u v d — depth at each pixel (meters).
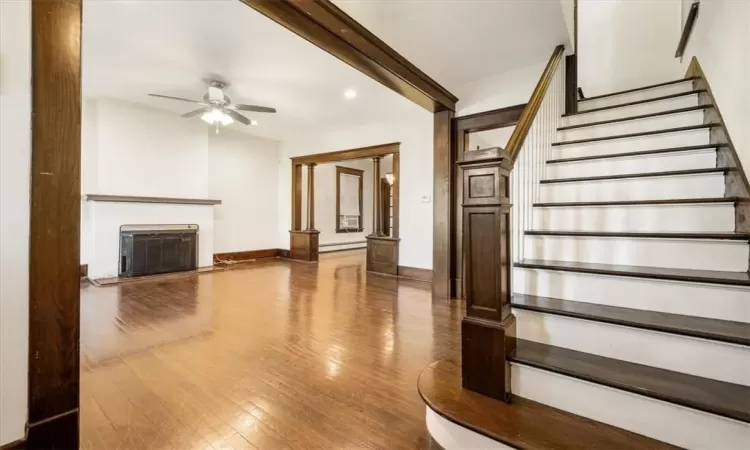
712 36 2.51
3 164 1.00
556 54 3.24
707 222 1.92
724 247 1.66
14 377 1.02
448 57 3.57
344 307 3.76
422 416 1.73
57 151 1.09
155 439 1.54
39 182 1.06
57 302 1.10
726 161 2.09
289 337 2.81
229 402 1.84
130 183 5.29
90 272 4.90
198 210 6.01
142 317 3.31
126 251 5.08
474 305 1.60
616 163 2.56
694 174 2.12
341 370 2.23
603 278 1.71
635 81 4.27
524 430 1.31
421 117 5.46
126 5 2.69
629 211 2.12
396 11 2.76
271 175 7.85
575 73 3.59
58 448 1.09
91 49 3.41
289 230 7.73
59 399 1.10
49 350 1.08
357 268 6.48
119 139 5.17
